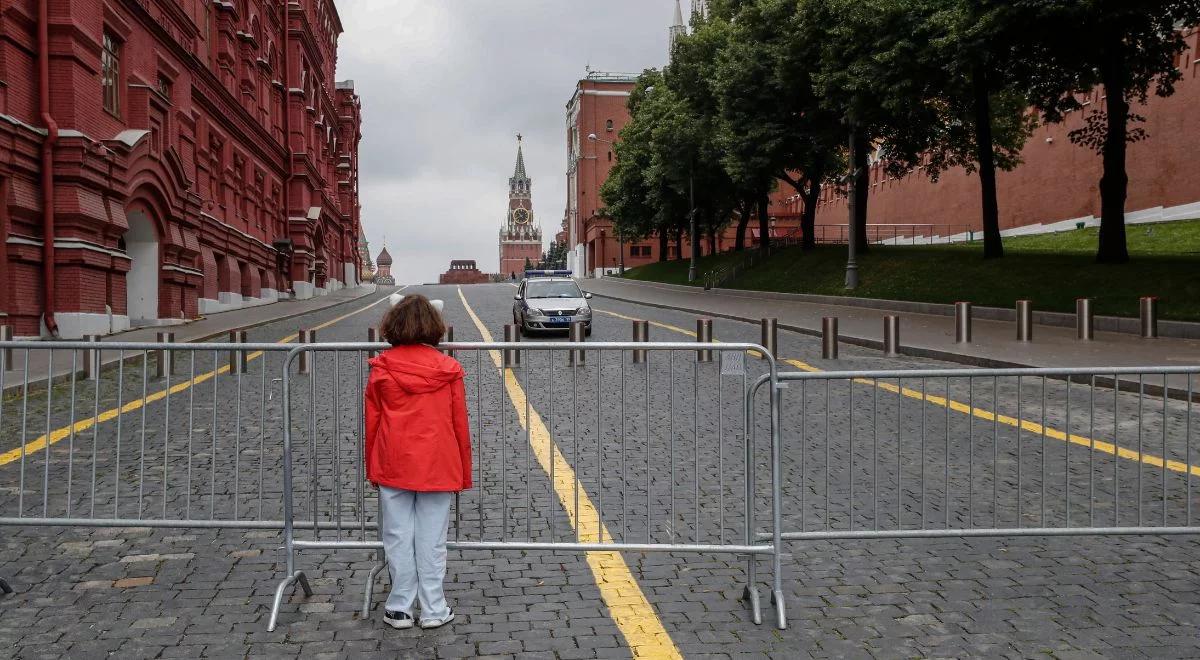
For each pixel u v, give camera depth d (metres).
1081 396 10.07
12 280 16.58
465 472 4.28
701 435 8.43
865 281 30.12
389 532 4.20
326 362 12.48
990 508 6.08
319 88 49.03
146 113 21.58
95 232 18.69
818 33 28.66
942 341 16.67
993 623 4.19
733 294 38.38
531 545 4.61
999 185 54.69
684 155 46.91
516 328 17.77
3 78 16.45
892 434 8.27
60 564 5.02
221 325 22.94
